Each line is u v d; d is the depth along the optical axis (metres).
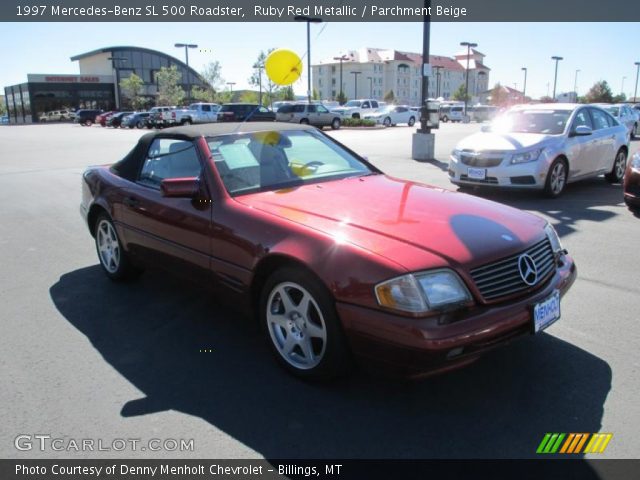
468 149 9.09
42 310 4.49
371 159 15.36
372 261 2.82
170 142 4.38
